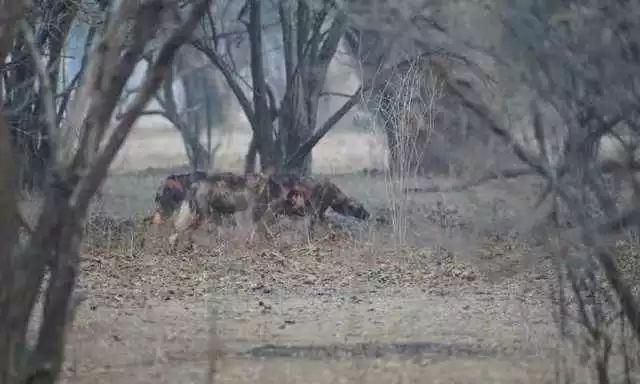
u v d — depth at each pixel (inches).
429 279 1455.5
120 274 1545.3
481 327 1090.7
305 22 2074.3
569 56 600.7
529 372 816.9
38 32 1073.5
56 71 1011.3
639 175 609.9
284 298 1396.4
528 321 1011.9
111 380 821.9
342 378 848.9
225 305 1296.8
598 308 675.4
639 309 650.2
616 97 597.6
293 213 1897.1
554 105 615.5
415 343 1019.3
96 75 571.2
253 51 2089.1
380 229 1728.6
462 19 625.0
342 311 1268.5
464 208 818.8
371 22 666.8
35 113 921.5
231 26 1838.1
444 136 759.7
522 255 721.6
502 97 632.4
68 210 558.6
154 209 1861.5
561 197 634.2
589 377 713.6
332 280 1535.4
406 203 1659.7
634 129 605.6
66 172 561.9
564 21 599.2
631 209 613.6
